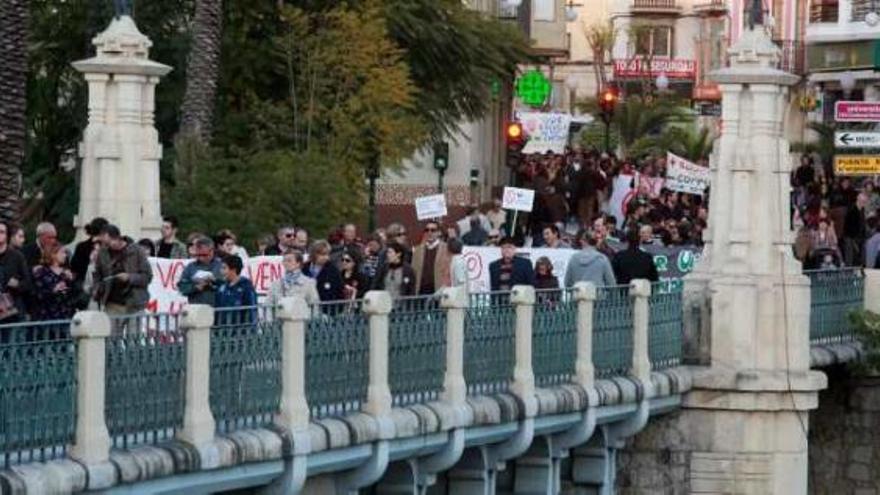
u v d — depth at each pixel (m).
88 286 25.86
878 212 43.09
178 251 29.97
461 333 27.75
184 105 39.78
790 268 34.06
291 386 24.55
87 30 45.69
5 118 34.59
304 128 43.28
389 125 43.84
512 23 54.34
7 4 34.50
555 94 107.31
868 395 38.12
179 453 22.59
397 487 27.47
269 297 26.75
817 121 69.56
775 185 34.06
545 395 29.48
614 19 107.88
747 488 33.75
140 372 22.44
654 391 32.62
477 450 28.86
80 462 21.42
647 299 32.59
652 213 42.62
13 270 23.80
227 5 44.19
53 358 21.27
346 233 30.73
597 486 32.62
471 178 56.78
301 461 24.44
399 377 26.70
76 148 45.56
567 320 30.42
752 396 33.72
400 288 30.06
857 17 68.81
